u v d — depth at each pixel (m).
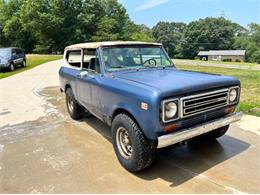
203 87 3.51
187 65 25.80
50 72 17.36
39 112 7.20
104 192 3.29
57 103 8.26
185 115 3.36
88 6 61.19
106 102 4.16
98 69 4.52
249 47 83.81
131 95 3.47
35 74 16.38
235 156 4.16
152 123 3.19
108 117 4.20
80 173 3.76
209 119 3.75
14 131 5.66
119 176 3.65
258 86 11.17
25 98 9.14
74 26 58.09
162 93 3.15
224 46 94.19
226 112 3.97
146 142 3.52
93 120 6.28
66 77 6.16
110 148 4.62
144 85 3.49
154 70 4.64
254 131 5.23
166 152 4.37
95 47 4.62
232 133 5.14
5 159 4.28
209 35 94.25
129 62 4.65
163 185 3.40
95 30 60.12
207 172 3.70
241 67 24.11
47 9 59.06
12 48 19.94
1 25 64.94
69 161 4.15
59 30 58.12
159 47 5.14
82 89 5.19
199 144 4.66
